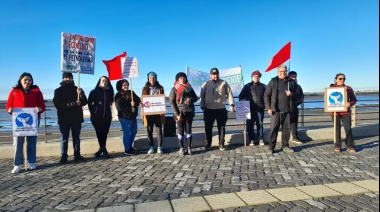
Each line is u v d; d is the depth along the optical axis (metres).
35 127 6.25
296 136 8.73
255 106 8.30
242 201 4.09
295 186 4.71
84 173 5.89
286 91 7.26
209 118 7.81
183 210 3.87
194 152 7.70
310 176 5.25
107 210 3.93
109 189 4.83
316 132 9.13
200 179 5.27
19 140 6.18
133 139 7.74
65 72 7.01
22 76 6.39
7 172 6.14
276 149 7.81
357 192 4.30
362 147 7.80
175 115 7.34
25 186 5.12
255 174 5.49
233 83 10.05
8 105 6.32
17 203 4.29
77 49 7.20
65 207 4.09
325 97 7.33
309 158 6.67
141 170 6.00
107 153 7.48
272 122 7.32
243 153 7.39
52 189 4.91
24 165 6.63
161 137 7.65
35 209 4.04
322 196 4.19
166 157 7.16
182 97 7.30
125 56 8.03
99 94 7.36
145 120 7.50
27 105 6.35
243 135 8.70
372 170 5.52
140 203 4.15
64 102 6.89
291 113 7.41
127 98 7.57
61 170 6.19
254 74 8.38
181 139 7.41
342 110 7.14
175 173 5.70
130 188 4.86
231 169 5.89
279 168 5.87
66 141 6.97
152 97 7.45
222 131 7.83
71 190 4.84
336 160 6.41
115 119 8.39
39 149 7.75
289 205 3.93
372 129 9.62
